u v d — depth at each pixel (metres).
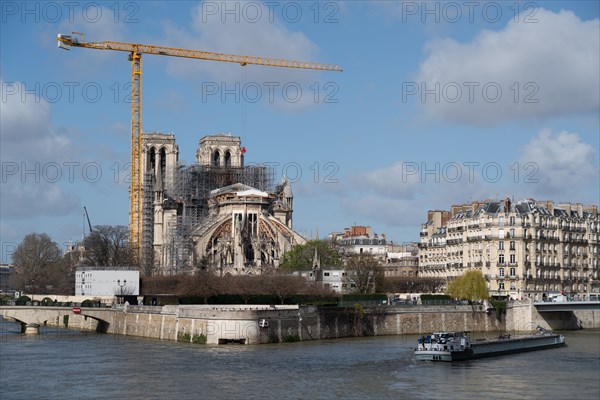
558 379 183.38
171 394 164.00
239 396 162.00
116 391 167.25
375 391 167.50
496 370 196.38
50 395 163.88
